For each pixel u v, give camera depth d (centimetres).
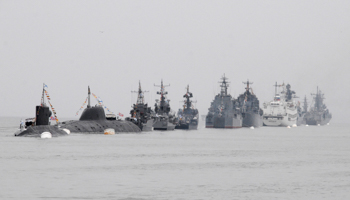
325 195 18062
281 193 18350
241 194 18012
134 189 18662
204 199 16962
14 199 16500
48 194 17388
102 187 18962
